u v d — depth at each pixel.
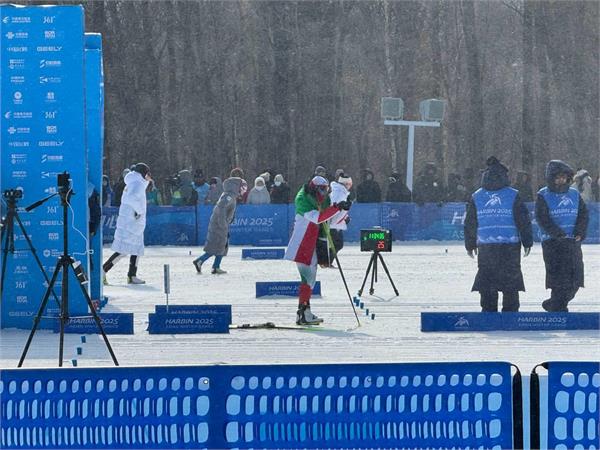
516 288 28.52
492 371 13.28
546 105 97.50
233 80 101.62
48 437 13.40
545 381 13.28
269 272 46.41
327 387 13.26
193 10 100.31
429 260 52.94
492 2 101.56
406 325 29.14
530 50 98.44
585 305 34.22
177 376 13.34
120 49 97.25
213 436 13.28
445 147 102.00
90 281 30.81
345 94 103.38
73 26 27.70
